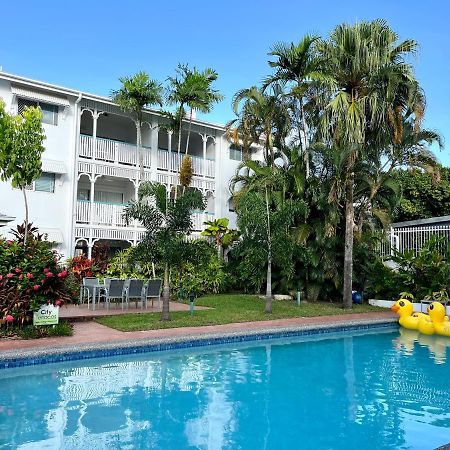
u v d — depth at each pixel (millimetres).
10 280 10273
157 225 12875
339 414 6699
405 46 18109
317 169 19297
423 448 5578
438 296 16703
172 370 8945
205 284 20594
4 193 18750
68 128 20500
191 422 6285
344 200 18469
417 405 7117
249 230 15547
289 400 7305
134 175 22672
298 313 15508
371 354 10820
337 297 20094
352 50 17891
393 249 19125
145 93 20672
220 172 26203
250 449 5473
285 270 17062
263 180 17734
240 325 12797
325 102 18266
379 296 19344
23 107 19188
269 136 19734
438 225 20781
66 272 10938
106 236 21531
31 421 6148
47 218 19750
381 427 6188
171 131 23906
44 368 8672
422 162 18438
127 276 17906
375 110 17047
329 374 8930
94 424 6102
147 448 5422
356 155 17125
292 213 15500
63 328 10523
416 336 13383
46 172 19766
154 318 13125
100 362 9289
